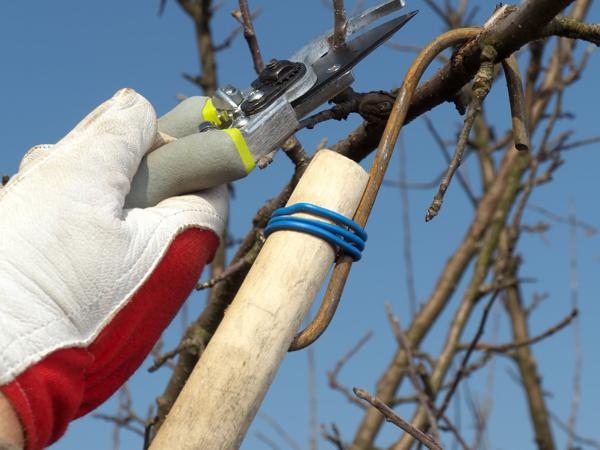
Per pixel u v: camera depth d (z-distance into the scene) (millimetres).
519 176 2096
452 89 1048
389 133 941
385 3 990
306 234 895
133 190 896
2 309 820
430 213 956
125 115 886
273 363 869
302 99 963
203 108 944
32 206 844
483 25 1017
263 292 877
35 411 814
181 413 850
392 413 1054
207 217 900
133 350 862
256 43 1223
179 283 877
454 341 1859
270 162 1081
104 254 848
